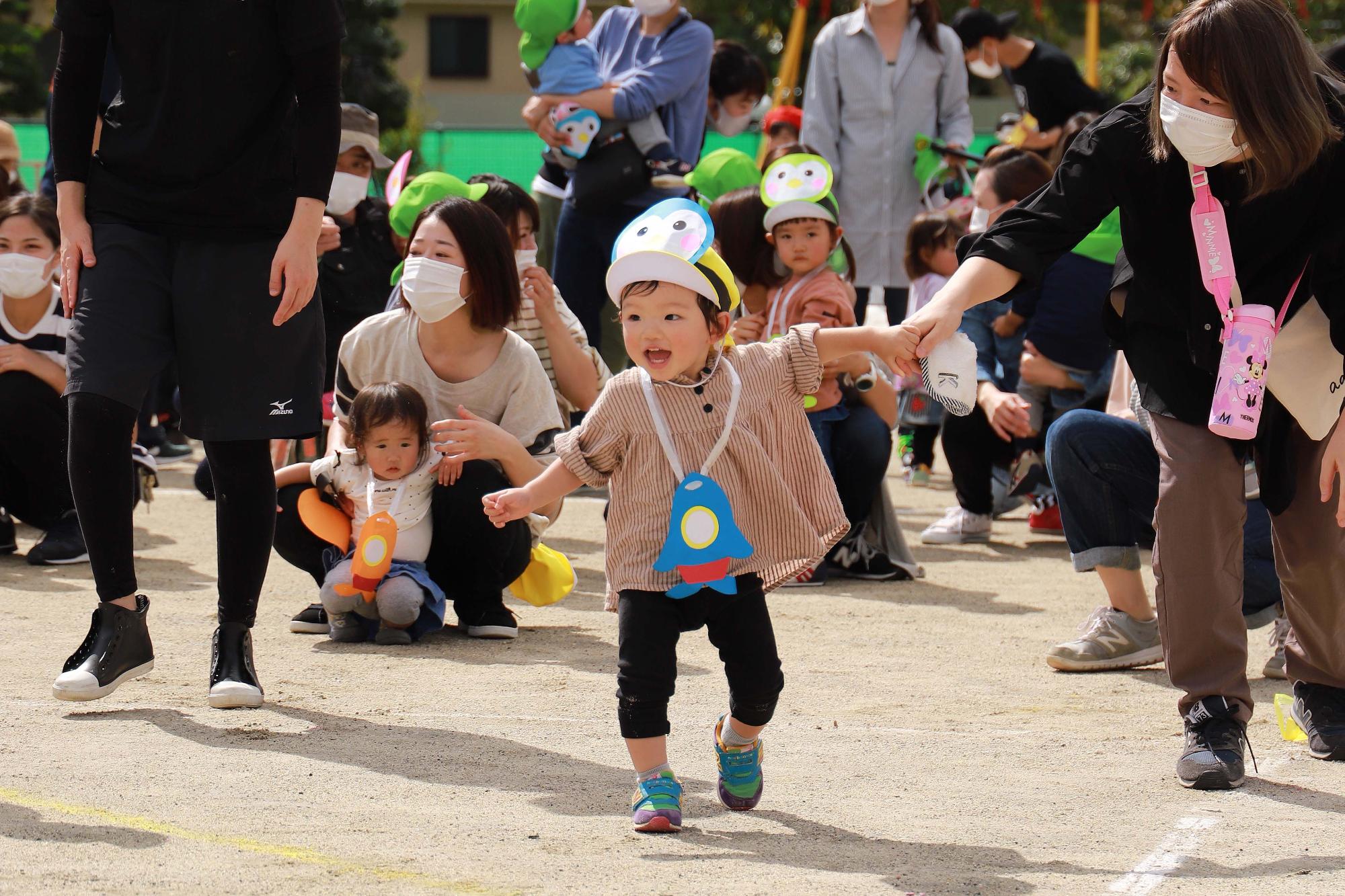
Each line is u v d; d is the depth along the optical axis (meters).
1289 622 12.84
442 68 125.56
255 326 12.57
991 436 23.19
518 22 24.48
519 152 72.44
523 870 9.23
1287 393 11.22
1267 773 11.69
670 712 13.22
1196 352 11.14
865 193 27.62
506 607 17.23
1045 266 11.30
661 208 10.56
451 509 15.86
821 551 10.59
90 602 17.70
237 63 12.30
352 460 16.05
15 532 22.94
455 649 15.73
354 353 16.38
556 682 14.22
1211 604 11.41
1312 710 12.39
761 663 10.43
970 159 27.50
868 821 10.35
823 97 27.69
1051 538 24.03
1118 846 9.86
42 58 100.38
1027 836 10.05
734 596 10.45
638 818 10.05
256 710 13.02
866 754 12.02
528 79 24.92
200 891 8.74
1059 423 14.92
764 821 10.37
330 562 16.14
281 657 15.18
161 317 12.55
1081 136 11.41
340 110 12.66
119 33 12.34
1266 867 9.44
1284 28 10.26
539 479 10.79
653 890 8.89
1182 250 11.12
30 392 19.94
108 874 9.00
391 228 21.98
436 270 15.27
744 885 8.99
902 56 27.39
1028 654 15.80
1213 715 11.38
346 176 21.62
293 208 12.76
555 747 12.05
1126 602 15.10
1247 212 10.79
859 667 15.08
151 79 12.38
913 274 25.52
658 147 24.80
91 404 12.34
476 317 15.71
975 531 23.59
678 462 10.37
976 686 14.34
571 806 10.61
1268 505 11.74
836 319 19.38
